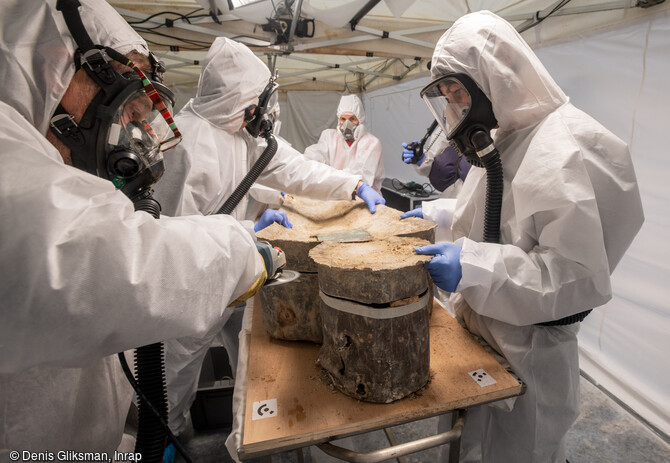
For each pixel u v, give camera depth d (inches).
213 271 19.9
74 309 15.0
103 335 16.1
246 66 49.0
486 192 35.5
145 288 16.6
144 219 18.0
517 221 32.2
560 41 71.1
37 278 14.3
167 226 19.3
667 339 59.0
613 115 62.7
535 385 34.5
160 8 91.8
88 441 26.0
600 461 52.2
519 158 34.0
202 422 58.7
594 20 63.7
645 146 58.3
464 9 90.9
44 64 19.0
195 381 58.1
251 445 23.6
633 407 61.4
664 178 56.5
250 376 30.5
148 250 17.2
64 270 14.7
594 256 27.8
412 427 60.1
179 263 18.2
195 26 94.8
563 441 39.6
